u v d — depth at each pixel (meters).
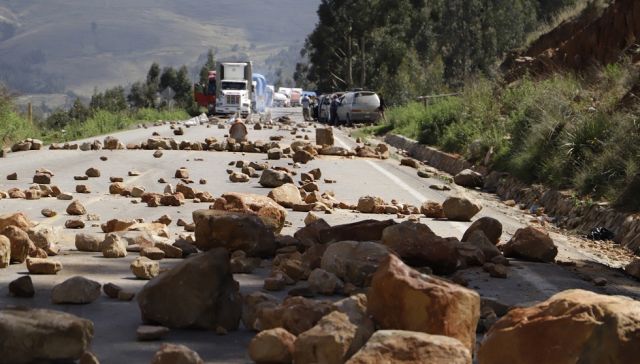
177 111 153.62
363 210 29.62
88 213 27.44
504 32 164.50
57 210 28.17
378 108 111.38
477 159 49.41
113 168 43.31
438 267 18.59
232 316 13.89
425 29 188.62
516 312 10.55
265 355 11.42
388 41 184.00
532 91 55.22
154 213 27.77
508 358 10.23
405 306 11.45
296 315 12.35
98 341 13.10
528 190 37.66
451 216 28.56
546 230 29.89
